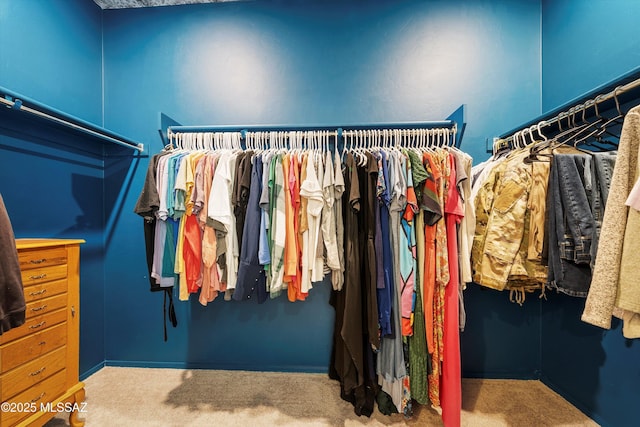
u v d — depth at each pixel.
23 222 1.30
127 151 1.71
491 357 1.57
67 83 1.52
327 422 1.24
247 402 1.36
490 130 1.59
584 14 1.31
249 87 1.68
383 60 1.63
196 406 1.33
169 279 1.32
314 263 1.22
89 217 1.63
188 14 1.70
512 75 1.58
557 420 1.23
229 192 1.26
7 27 1.25
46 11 1.41
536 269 1.02
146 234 1.33
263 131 1.58
